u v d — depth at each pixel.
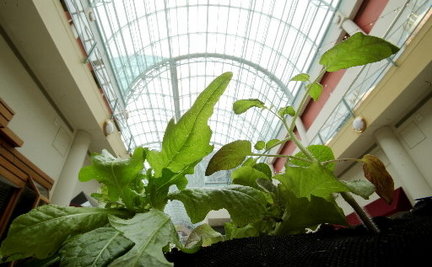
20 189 3.67
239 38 13.68
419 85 5.85
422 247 0.38
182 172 0.67
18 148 4.59
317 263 0.41
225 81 0.58
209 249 0.55
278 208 0.78
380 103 6.68
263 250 0.50
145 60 13.59
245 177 0.91
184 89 15.95
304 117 12.03
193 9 12.55
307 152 0.77
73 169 6.27
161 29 12.88
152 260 0.39
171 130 0.63
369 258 0.39
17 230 0.48
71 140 6.65
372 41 0.69
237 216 0.60
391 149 6.71
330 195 0.73
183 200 0.63
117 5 10.10
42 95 5.55
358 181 0.70
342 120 8.24
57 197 5.73
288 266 0.43
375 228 0.55
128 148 9.94
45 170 5.44
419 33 5.61
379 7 7.45
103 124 7.27
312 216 0.70
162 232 0.45
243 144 0.73
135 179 0.70
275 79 14.21
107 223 0.56
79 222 0.53
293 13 11.30
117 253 0.41
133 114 15.78
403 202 6.22
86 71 6.30
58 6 5.13
